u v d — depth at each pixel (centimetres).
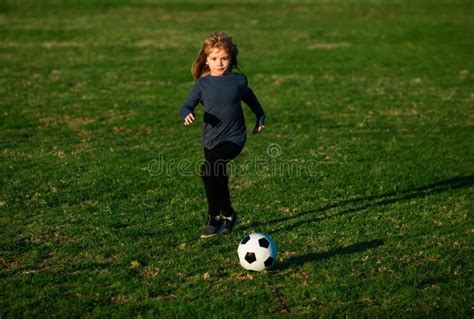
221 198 2217
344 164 3234
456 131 3900
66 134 3759
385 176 3044
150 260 2112
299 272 2022
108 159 3262
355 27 9075
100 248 2208
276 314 1759
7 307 1798
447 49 7138
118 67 6081
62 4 11962
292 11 11412
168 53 6956
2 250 2189
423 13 10756
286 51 7106
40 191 2786
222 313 1761
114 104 4556
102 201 2680
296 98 4850
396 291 1889
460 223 2447
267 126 4038
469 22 9381
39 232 2344
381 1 12938
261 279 1964
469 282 1953
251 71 5959
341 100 4781
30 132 3791
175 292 1891
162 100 4725
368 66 6222
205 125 2197
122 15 10569
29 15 10244
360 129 3956
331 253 2167
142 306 1794
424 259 2123
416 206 2638
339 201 2706
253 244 1981
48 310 1781
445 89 5175
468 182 2956
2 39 7738
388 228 2398
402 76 5734
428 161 3297
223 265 2075
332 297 1850
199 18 10306
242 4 12512
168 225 2420
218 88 2145
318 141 3681
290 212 2583
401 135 3816
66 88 5088
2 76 5538
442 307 1797
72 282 1953
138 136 3750
